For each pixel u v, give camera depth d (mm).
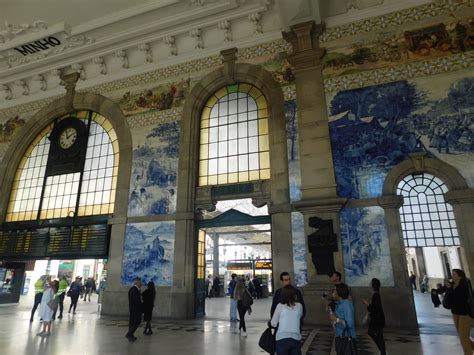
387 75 11328
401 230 9773
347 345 4445
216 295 23359
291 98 12336
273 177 11648
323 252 10156
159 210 12906
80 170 15242
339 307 4691
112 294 12516
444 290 11828
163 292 11883
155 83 14852
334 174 10914
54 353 6637
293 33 12836
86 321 11039
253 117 13094
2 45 15789
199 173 13234
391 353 6449
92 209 14438
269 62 13109
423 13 11547
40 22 14852
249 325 10227
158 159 13602
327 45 12398
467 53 10641
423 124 10445
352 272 9883
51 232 14578
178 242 12188
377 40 11820
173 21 14250
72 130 16156
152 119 14328
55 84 17281
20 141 16859
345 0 12445
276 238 10953
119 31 15062
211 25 14172
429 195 10227
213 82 13766
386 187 10219
